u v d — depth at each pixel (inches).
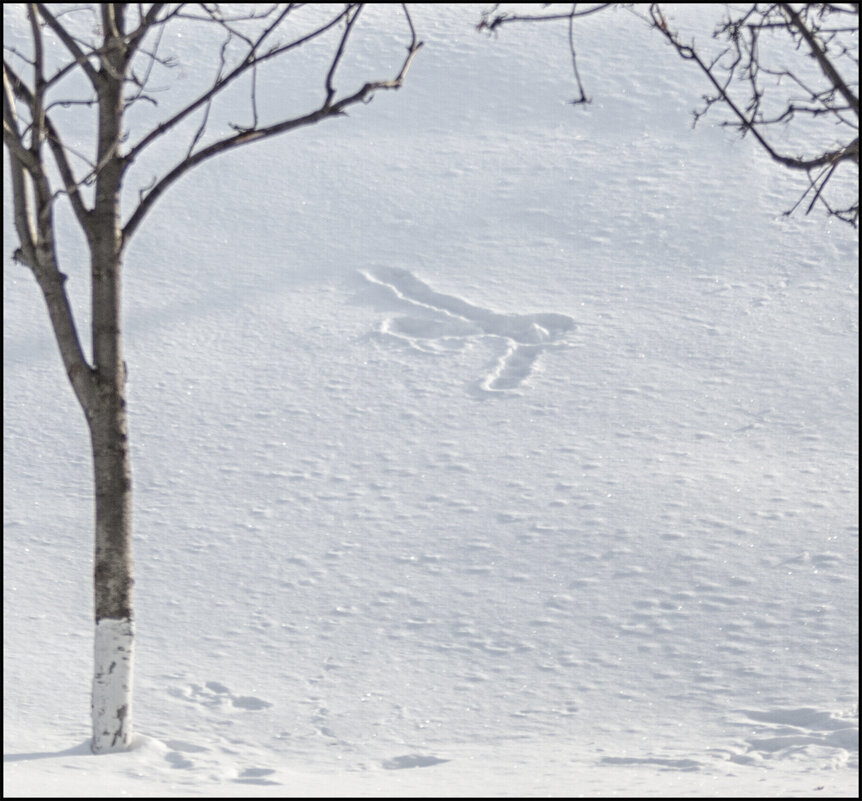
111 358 672.4
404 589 994.7
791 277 1611.7
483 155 2031.3
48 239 659.4
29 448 1240.8
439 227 1806.1
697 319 1507.1
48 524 1098.1
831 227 1732.3
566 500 1119.0
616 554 1023.0
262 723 789.9
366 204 1876.2
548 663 879.1
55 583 1001.5
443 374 1398.9
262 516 1119.6
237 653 903.1
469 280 1652.3
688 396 1321.4
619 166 1968.5
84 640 917.8
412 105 2199.8
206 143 2046.0
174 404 1339.8
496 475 1177.4
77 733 747.4
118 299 677.9
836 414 1262.3
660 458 1190.9
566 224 1804.9
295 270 1691.7
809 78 2198.6
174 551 1057.5
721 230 1752.0
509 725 788.6
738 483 1130.7
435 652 903.1
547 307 1561.3
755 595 946.7
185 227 1791.3
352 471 1202.6
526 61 2333.9
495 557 1035.3
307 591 995.3
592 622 931.3
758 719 776.9
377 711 812.6
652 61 2305.6
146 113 2142.0
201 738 753.0
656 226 1777.8
